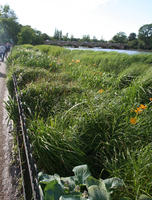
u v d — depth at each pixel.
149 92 3.48
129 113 2.66
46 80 4.23
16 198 1.88
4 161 2.43
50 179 1.59
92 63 7.16
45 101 3.18
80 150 2.01
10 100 2.99
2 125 3.38
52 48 14.33
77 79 4.60
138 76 4.36
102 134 2.29
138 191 1.50
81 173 1.62
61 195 1.33
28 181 2.03
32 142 2.09
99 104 2.73
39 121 2.30
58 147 1.94
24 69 5.01
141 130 2.35
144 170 1.65
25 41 43.75
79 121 2.36
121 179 1.53
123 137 2.21
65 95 3.48
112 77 4.70
